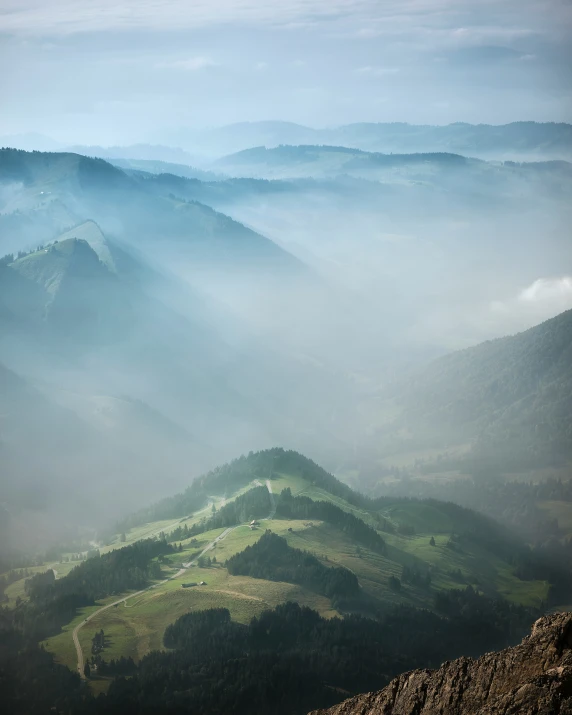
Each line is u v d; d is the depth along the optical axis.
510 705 84.88
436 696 94.94
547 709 82.50
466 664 95.31
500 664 91.56
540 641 90.62
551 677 85.19
